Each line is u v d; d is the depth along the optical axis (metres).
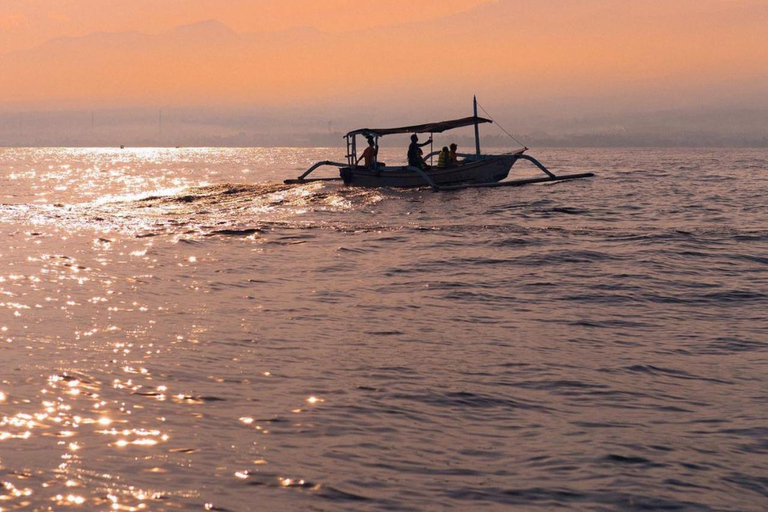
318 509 5.91
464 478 6.58
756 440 7.61
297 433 7.62
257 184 45.31
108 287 16.50
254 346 11.37
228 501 6.01
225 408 8.40
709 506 6.11
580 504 6.11
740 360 10.88
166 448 7.12
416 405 8.64
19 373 9.63
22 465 6.61
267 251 22.19
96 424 7.77
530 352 11.21
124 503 5.93
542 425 8.05
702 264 19.75
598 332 12.61
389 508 5.96
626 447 7.38
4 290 16.02
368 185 41.50
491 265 19.64
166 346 11.27
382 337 12.08
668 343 11.87
